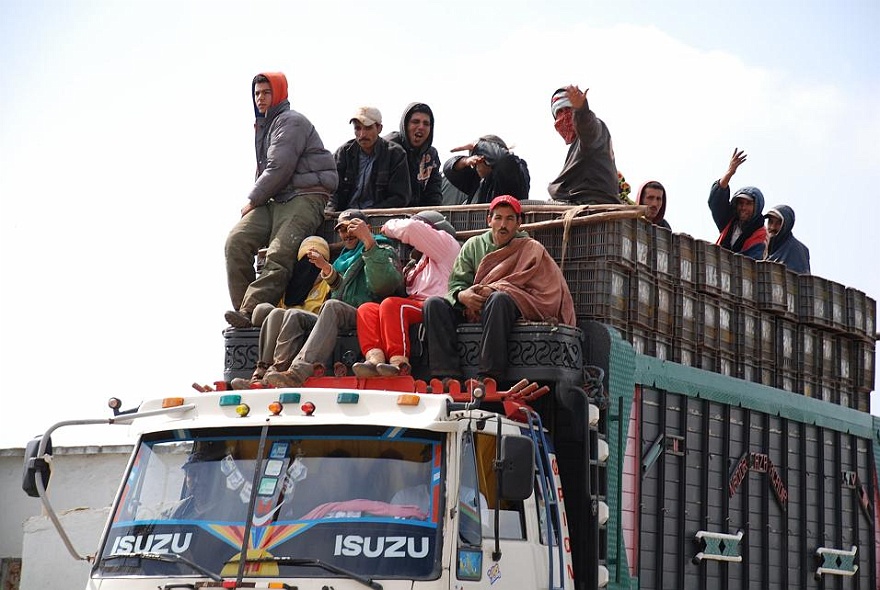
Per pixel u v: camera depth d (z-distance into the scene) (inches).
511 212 495.2
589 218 517.7
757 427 597.3
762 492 592.1
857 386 697.6
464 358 483.2
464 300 486.0
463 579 380.2
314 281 571.5
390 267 509.4
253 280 581.3
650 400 524.7
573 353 477.4
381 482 388.2
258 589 372.8
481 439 411.2
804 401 634.2
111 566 400.2
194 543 391.2
